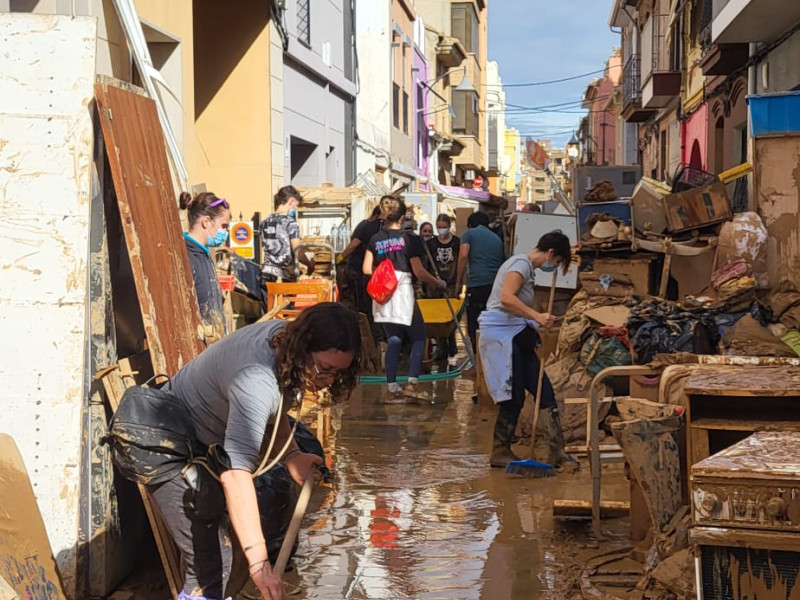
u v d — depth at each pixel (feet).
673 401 15.96
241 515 10.87
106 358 15.02
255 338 11.47
